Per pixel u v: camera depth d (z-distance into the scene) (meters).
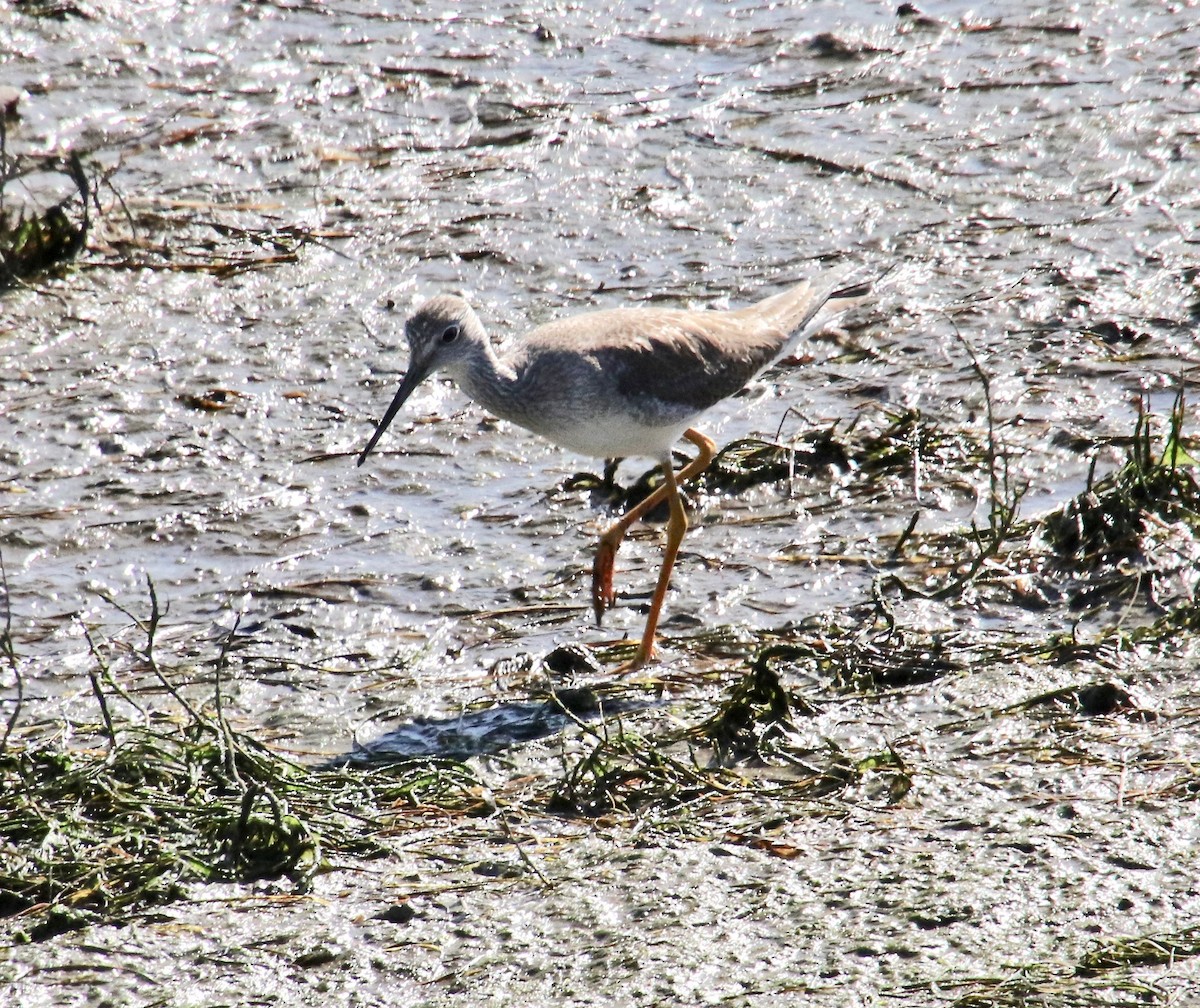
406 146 20.17
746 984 7.54
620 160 19.58
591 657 11.26
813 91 21.06
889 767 9.40
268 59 22.33
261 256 17.73
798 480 13.53
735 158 19.44
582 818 9.27
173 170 19.61
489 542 13.03
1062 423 13.82
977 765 9.39
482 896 8.47
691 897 8.27
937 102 20.48
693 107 20.80
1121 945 7.57
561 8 23.92
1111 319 15.40
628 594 12.23
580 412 11.49
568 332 11.72
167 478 14.03
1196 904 7.88
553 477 13.92
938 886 8.16
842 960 7.65
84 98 21.19
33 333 16.42
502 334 15.91
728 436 14.33
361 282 17.19
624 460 14.19
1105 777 9.09
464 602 12.23
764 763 9.71
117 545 13.12
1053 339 15.22
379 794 9.66
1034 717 9.88
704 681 10.87
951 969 7.51
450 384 15.46
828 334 15.80
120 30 23.02
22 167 19.14
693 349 11.91
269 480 13.98
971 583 11.66
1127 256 16.53
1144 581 11.38
